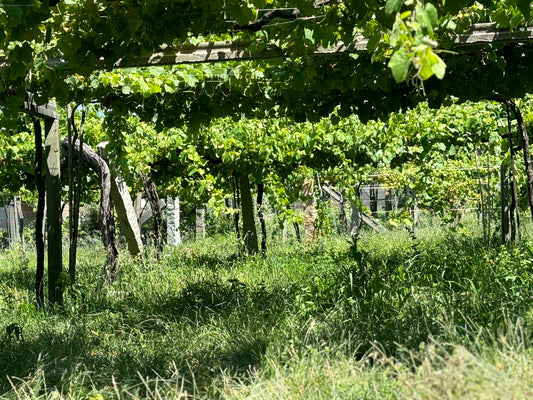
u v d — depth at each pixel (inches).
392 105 302.2
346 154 563.5
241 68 310.2
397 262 354.6
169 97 326.3
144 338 260.2
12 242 853.8
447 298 238.1
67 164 415.8
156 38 208.8
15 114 267.7
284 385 170.2
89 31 227.0
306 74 284.0
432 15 109.3
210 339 244.1
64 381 195.5
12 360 220.4
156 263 450.6
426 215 964.6
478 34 240.5
